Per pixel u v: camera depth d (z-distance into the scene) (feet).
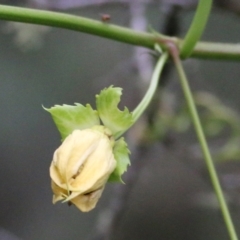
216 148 1.68
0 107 2.06
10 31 1.62
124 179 1.57
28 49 1.66
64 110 1.08
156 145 1.67
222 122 1.60
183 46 1.17
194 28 1.17
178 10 1.50
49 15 1.12
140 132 1.59
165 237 2.09
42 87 2.04
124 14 1.72
